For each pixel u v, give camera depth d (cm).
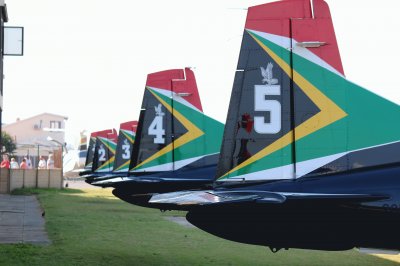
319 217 770
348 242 775
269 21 827
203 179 1538
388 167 779
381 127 793
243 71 827
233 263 1018
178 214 1934
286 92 816
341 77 810
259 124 816
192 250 1140
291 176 798
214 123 1567
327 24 820
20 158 6506
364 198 766
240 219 780
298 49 819
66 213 1814
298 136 805
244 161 812
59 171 3491
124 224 1550
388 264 1070
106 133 3606
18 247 1045
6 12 2912
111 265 941
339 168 790
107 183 1603
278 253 1147
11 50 2820
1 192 2948
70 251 1032
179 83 1593
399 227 757
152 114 1598
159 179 1561
